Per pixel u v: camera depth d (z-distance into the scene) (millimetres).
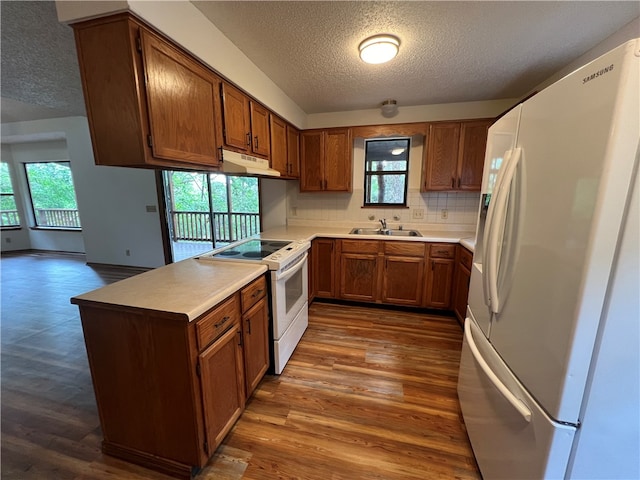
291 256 2012
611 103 647
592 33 1693
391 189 3404
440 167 2947
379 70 2209
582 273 721
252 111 2164
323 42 1812
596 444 795
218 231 6188
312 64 2109
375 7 1469
